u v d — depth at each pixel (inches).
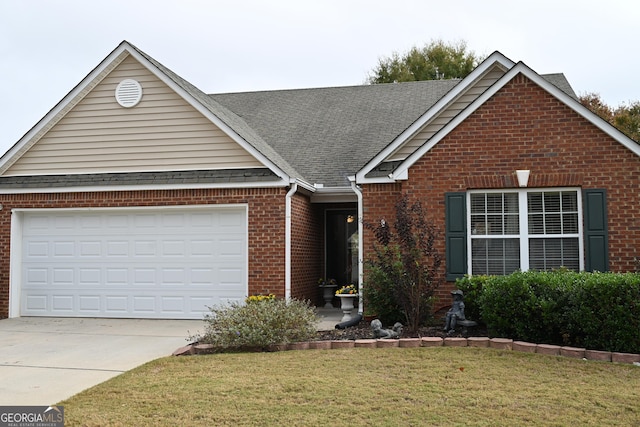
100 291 555.2
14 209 567.2
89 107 565.0
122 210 552.4
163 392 271.3
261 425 225.5
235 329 362.3
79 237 562.9
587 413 236.1
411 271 405.1
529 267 452.4
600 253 436.8
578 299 341.7
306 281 576.4
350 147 636.7
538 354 335.6
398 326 396.2
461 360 322.0
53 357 366.9
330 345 364.5
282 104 771.4
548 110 454.0
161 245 546.6
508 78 460.4
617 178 439.8
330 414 236.7
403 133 505.4
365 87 786.8
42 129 564.1
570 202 451.5
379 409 242.4
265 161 525.3
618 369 304.8
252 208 525.3
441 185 468.8
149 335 448.8
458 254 459.8
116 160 556.7
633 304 326.6
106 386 286.4
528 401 251.0
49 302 563.5
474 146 465.1
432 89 749.3
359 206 510.9
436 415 234.4
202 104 537.6
